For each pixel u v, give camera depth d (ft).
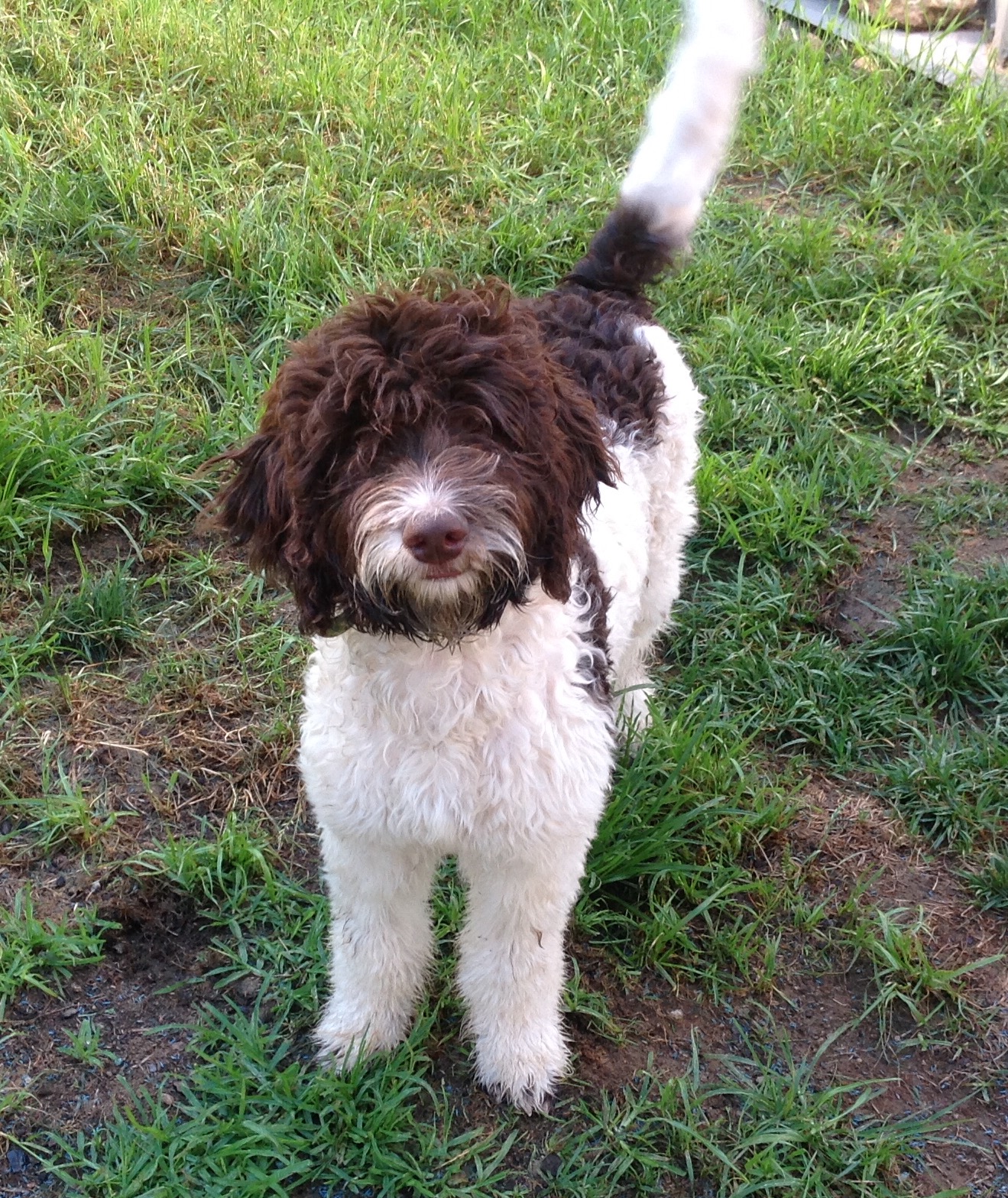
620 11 6.95
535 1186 2.75
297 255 4.92
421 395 2.13
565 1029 3.05
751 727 3.78
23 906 3.13
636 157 3.49
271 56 6.25
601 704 2.62
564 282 3.59
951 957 3.24
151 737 3.59
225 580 4.03
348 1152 2.72
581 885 3.21
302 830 3.41
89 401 4.39
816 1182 2.72
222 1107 2.79
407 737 2.43
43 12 6.31
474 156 5.74
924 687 3.91
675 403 3.38
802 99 6.35
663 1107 2.84
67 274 4.98
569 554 2.36
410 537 2.08
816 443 4.61
